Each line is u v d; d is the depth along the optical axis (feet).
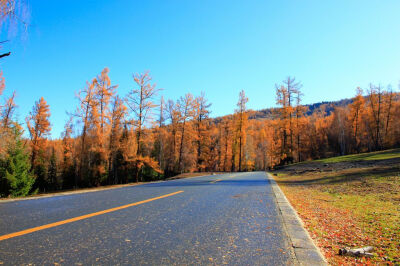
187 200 22.40
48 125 110.01
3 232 11.36
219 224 14.02
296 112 128.47
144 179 134.62
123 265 7.96
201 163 145.07
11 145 73.41
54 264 7.85
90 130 84.48
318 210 23.07
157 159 135.23
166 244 10.33
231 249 9.96
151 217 15.29
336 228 16.88
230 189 32.73
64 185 132.16
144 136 85.46
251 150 199.11
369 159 75.41
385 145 170.30
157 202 20.95
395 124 168.14
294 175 76.84
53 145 149.07
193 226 13.43
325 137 250.16
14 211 16.52
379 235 15.46
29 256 8.48
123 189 32.45
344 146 207.31
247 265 8.36
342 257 11.33
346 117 210.18
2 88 63.05
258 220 15.30
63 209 17.38
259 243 10.85
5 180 73.31
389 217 20.56
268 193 28.99
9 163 74.23
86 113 82.79
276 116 133.80
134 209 17.65
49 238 10.63
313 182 51.93
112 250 9.39
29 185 77.87
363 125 176.86
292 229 13.47
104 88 83.25
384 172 48.47
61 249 9.32
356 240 14.32
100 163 95.14
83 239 10.62
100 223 13.51
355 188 38.88
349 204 27.17
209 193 27.99
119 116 89.35
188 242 10.68
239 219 15.43
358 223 18.63
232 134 160.97
